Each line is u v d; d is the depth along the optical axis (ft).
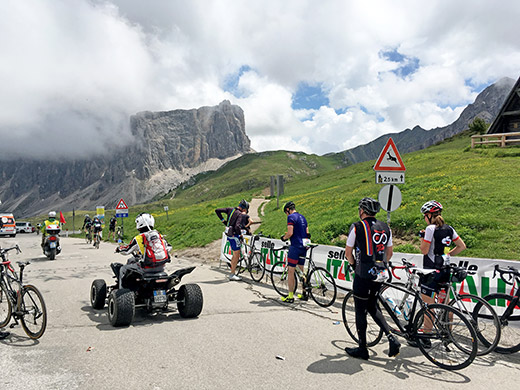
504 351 17.53
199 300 22.65
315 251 32.07
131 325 21.45
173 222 103.09
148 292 22.77
